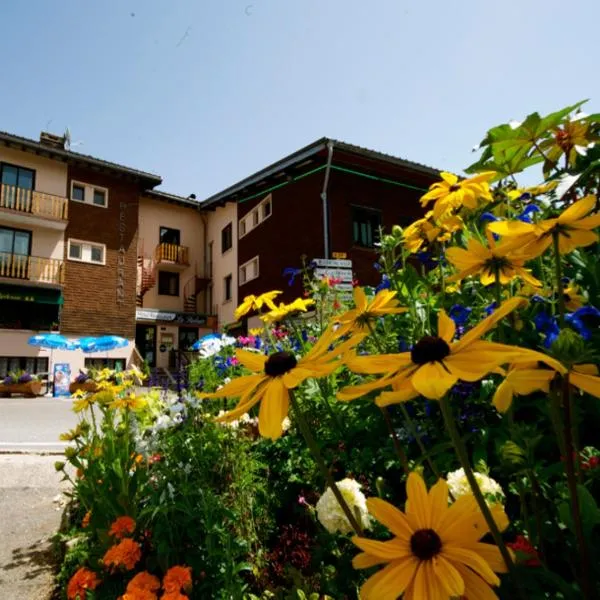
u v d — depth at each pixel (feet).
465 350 2.10
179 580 4.94
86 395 8.90
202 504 5.49
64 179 60.23
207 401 8.78
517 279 4.96
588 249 5.32
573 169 5.48
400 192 49.75
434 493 2.11
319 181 46.16
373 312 3.81
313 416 7.40
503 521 2.04
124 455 7.09
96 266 61.46
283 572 5.28
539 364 2.23
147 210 72.49
